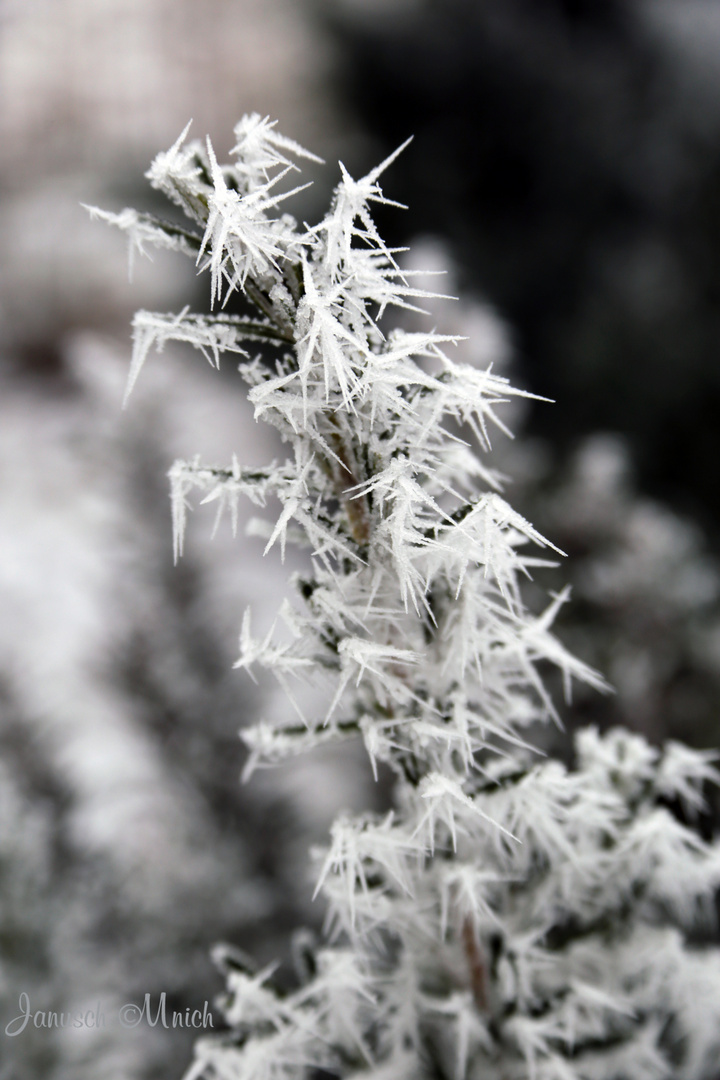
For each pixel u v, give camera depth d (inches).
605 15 139.7
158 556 31.5
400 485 9.2
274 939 25.5
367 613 9.5
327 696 9.7
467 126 122.5
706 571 34.4
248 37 141.6
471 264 97.4
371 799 30.5
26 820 20.4
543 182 116.8
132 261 9.3
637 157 113.1
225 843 27.9
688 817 12.2
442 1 139.6
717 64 114.7
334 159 113.3
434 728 9.6
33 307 103.4
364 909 10.0
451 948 10.6
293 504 9.2
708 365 64.7
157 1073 18.9
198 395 80.6
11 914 18.2
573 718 26.3
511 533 9.8
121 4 146.3
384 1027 10.8
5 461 79.8
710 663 28.1
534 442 34.1
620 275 82.0
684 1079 11.2
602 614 28.5
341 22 140.5
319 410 9.3
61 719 36.3
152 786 29.9
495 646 10.0
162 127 133.8
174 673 30.5
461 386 9.2
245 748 30.2
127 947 23.4
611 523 30.0
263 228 9.0
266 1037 10.4
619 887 10.9
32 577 60.7
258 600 39.0
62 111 137.9
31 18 149.0
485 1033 10.5
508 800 9.9
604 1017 11.1
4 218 120.7
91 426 32.9
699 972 10.9
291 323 9.2
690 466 61.4
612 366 65.8
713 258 75.4
